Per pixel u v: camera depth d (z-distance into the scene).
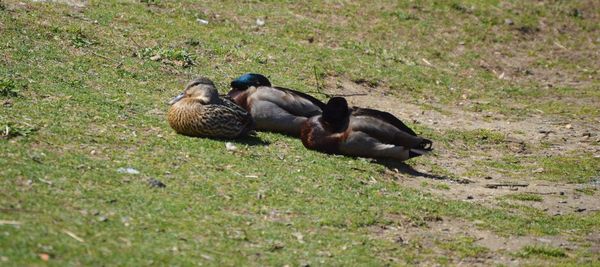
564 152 17.20
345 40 22.61
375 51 22.36
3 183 10.06
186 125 13.72
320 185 12.48
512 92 21.94
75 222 9.35
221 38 20.47
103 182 10.86
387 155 14.19
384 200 12.38
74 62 16.70
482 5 27.09
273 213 11.05
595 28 27.77
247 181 12.05
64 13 19.50
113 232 9.34
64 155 11.62
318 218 11.16
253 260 9.46
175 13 21.45
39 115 13.38
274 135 14.98
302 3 24.38
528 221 12.59
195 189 11.32
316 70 19.91
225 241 9.83
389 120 14.36
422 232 11.48
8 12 18.48
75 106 14.26
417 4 25.92
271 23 22.47
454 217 12.27
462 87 21.58
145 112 14.81
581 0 29.36
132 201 10.42
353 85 19.86
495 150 16.92
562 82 23.55
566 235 12.23
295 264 9.54
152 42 19.02
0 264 7.88
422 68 22.16
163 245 9.30
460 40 24.62
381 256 10.33
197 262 9.02
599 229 12.64
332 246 10.33
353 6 24.94
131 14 20.56
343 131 14.16
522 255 11.15
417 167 14.86
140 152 12.52
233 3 23.31
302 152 14.16
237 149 13.57
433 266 10.32
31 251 8.30
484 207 12.94
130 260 8.66
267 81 15.71
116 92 15.62
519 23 26.64
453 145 16.80
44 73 15.70
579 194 14.39
